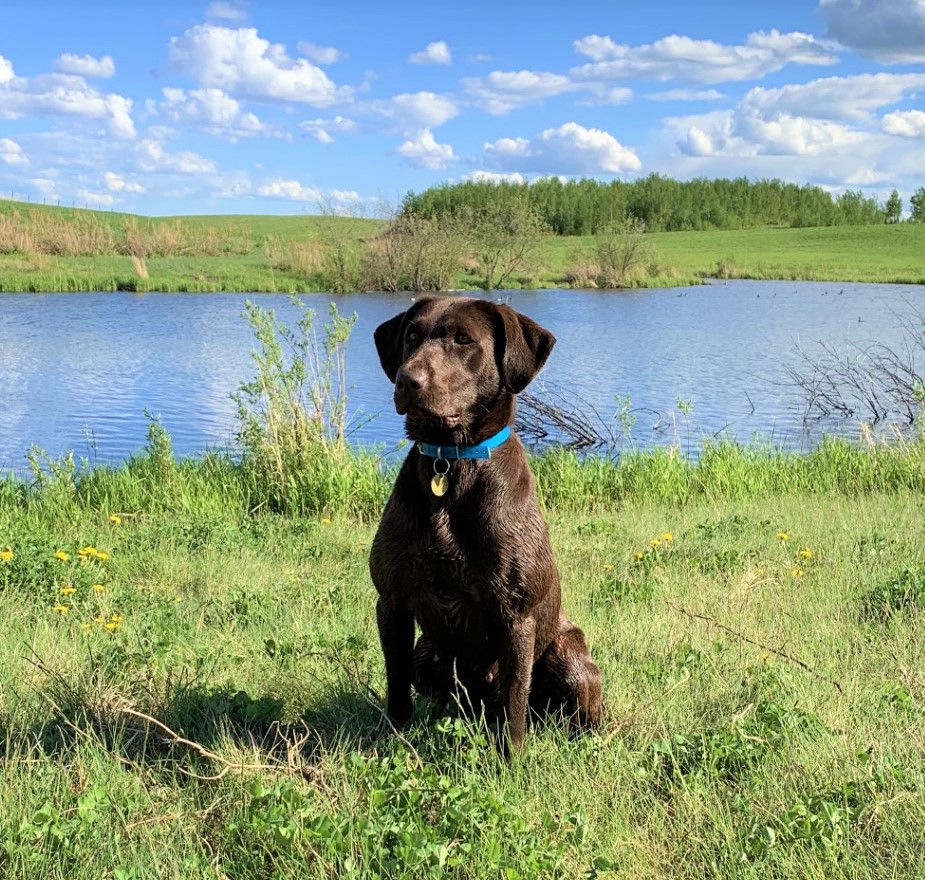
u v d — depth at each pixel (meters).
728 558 3.29
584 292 23.23
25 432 7.26
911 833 1.44
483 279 24.80
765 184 75.38
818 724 1.79
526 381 1.75
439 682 1.98
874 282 27.53
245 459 4.93
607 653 2.29
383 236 22.45
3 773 1.58
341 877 1.29
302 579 3.08
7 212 34.56
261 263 25.34
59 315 15.73
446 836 1.40
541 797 1.59
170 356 11.38
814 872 1.34
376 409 8.07
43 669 1.98
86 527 3.89
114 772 1.62
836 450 5.56
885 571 3.11
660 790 1.63
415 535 1.69
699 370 10.89
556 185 56.03
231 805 1.53
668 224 61.03
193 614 2.66
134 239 26.73
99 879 1.33
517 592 1.69
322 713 1.93
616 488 5.16
